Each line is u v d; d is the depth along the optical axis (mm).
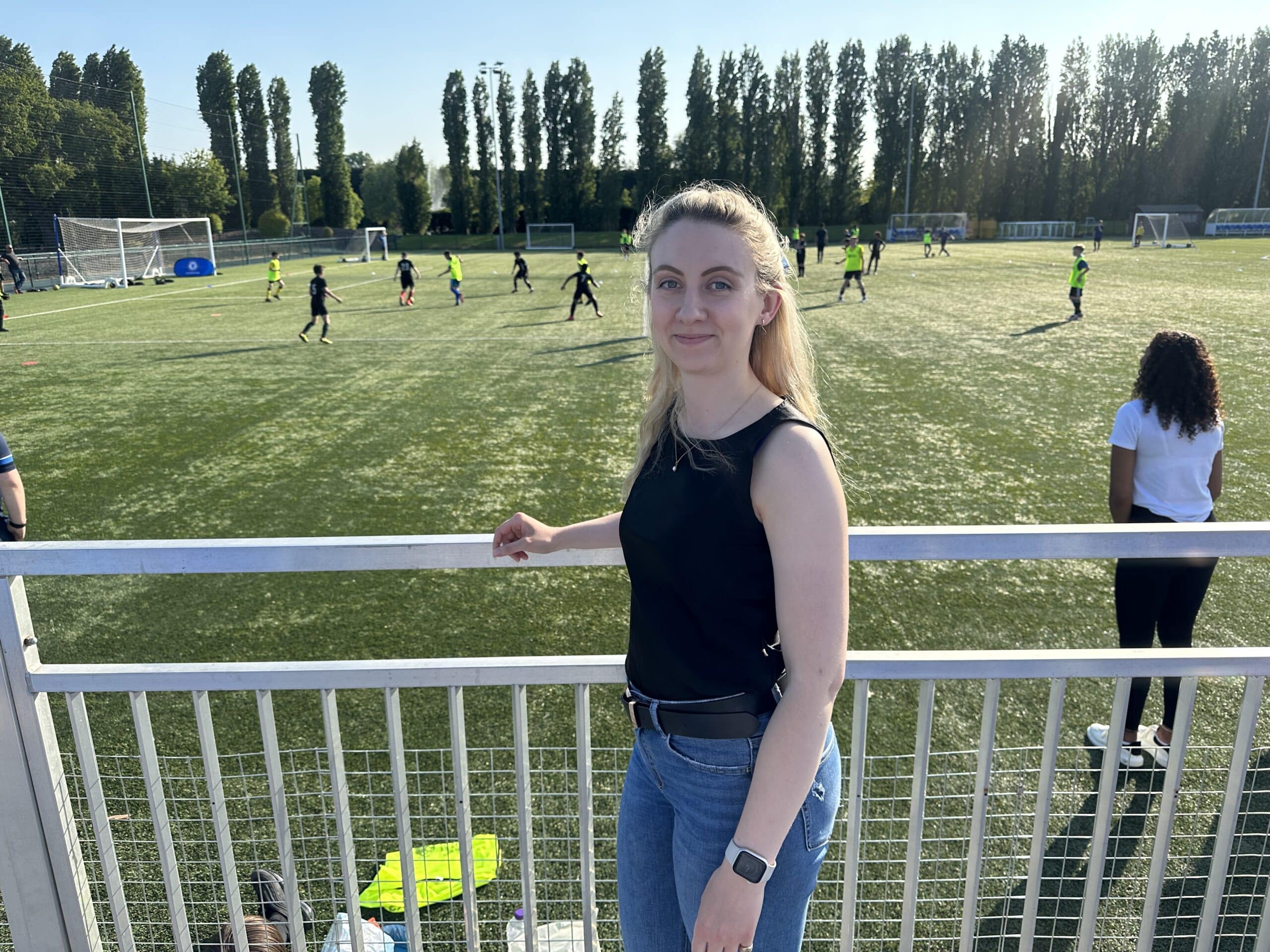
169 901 1691
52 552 1461
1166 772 1621
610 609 4688
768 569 1079
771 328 1198
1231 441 7848
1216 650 1529
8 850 1641
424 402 10375
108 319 19625
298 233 61656
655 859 1296
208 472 7574
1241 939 2352
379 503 6688
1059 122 68125
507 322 18281
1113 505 3141
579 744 1589
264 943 2014
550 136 69062
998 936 2342
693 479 1074
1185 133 67438
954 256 40875
